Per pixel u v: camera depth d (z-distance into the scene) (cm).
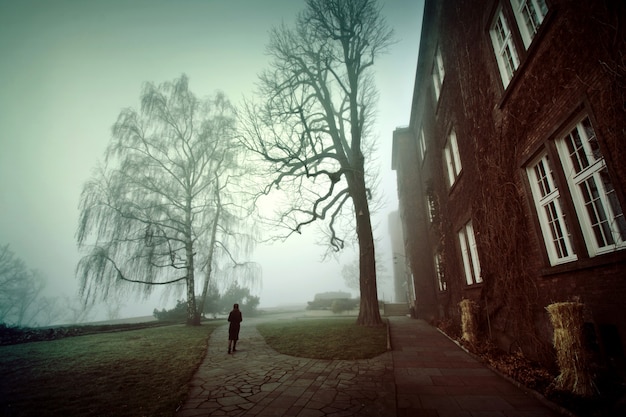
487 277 765
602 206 429
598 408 342
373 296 1273
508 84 613
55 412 418
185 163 1928
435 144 1317
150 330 1455
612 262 371
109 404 449
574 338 393
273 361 729
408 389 484
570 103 429
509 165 632
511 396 435
